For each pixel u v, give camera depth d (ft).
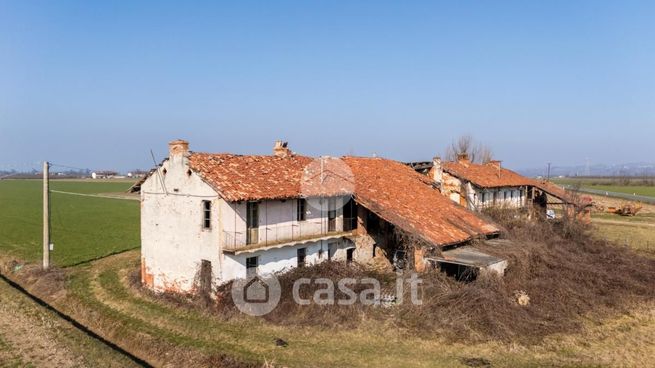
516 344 65.00
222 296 78.79
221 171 86.38
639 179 560.20
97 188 382.01
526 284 86.79
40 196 301.43
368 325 70.03
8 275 109.09
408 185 123.54
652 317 77.97
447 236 95.86
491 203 155.22
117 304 83.66
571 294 84.38
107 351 64.75
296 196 89.76
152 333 69.87
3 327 73.41
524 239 111.86
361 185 108.78
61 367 59.62
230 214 81.35
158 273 92.43
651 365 59.93
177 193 88.17
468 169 162.30
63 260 119.96
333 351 62.34
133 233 162.71
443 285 79.51
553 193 171.32
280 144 113.39
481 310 71.77
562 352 63.26
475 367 58.29
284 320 72.08
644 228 176.76
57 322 76.02
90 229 169.58
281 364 58.39
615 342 67.15
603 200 273.54
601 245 124.16
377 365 58.54
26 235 154.40
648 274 99.30
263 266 86.79
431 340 65.98
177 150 88.02
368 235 108.58
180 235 87.66
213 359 59.98
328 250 101.04
